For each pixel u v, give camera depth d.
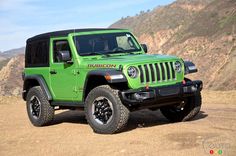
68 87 8.76
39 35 9.76
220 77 64.94
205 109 10.27
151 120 9.19
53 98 9.21
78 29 9.12
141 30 122.25
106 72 7.59
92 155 6.41
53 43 9.17
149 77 7.79
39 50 9.59
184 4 121.50
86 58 8.51
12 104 14.18
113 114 7.64
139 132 7.73
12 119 10.71
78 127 8.81
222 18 81.44
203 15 88.69
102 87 7.83
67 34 8.79
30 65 9.88
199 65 71.38
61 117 10.62
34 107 9.59
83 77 8.34
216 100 11.95
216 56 70.50
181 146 6.46
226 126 7.81
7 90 86.81
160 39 112.12
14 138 8.17
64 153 6.67
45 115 9.27
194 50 77.81
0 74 96.38
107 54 8.74
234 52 68.19
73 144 7.21
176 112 8.76
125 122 7.66
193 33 83.81
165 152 6.20
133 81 7.64
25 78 9.84
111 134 7.77
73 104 8.73
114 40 9.05
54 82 9.12
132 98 7.55
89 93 8.02
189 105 8.50
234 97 12.11
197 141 6.69
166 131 7.62
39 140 7.78
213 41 75.19
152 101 7.68
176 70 8.10
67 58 8.49
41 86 9.36
